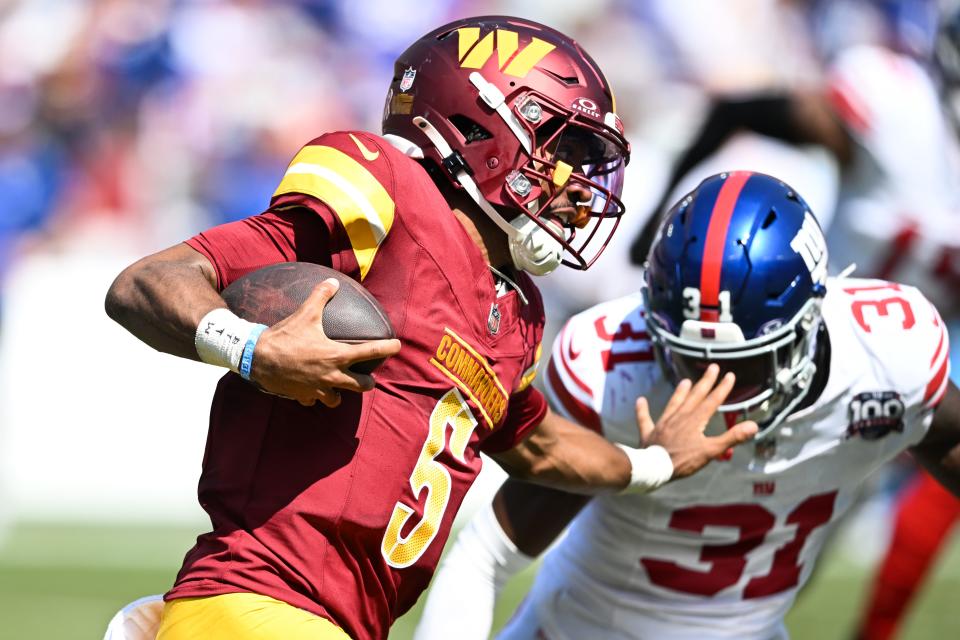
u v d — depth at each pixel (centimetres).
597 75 884
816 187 2897
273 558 785
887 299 1086
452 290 830
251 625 764
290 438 802
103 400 2586
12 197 3216
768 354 995
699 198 1032
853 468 1095
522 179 855
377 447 805
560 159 880
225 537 793
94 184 3291
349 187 795
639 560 1120
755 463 1055
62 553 2305
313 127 3412
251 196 3350
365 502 800
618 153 898
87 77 3319
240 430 812
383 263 814
